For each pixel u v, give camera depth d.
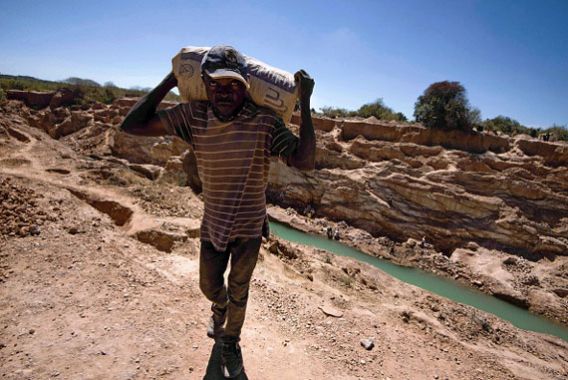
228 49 1.90
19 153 16.33
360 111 47.97
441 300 9.52
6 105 48.72
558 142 30.50
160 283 4.71
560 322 17.73
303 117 2.10
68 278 4.41
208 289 2.72
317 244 24.09
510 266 22.58
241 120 2.08
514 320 17.41
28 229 5.67
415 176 28.95
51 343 3.16
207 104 2.19
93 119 49.47
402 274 21.41
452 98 31.53
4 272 4.36
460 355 5.18
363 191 28.81
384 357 4.48
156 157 38.16
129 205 9.61
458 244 25.38
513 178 26.80
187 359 3.21
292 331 4.54
